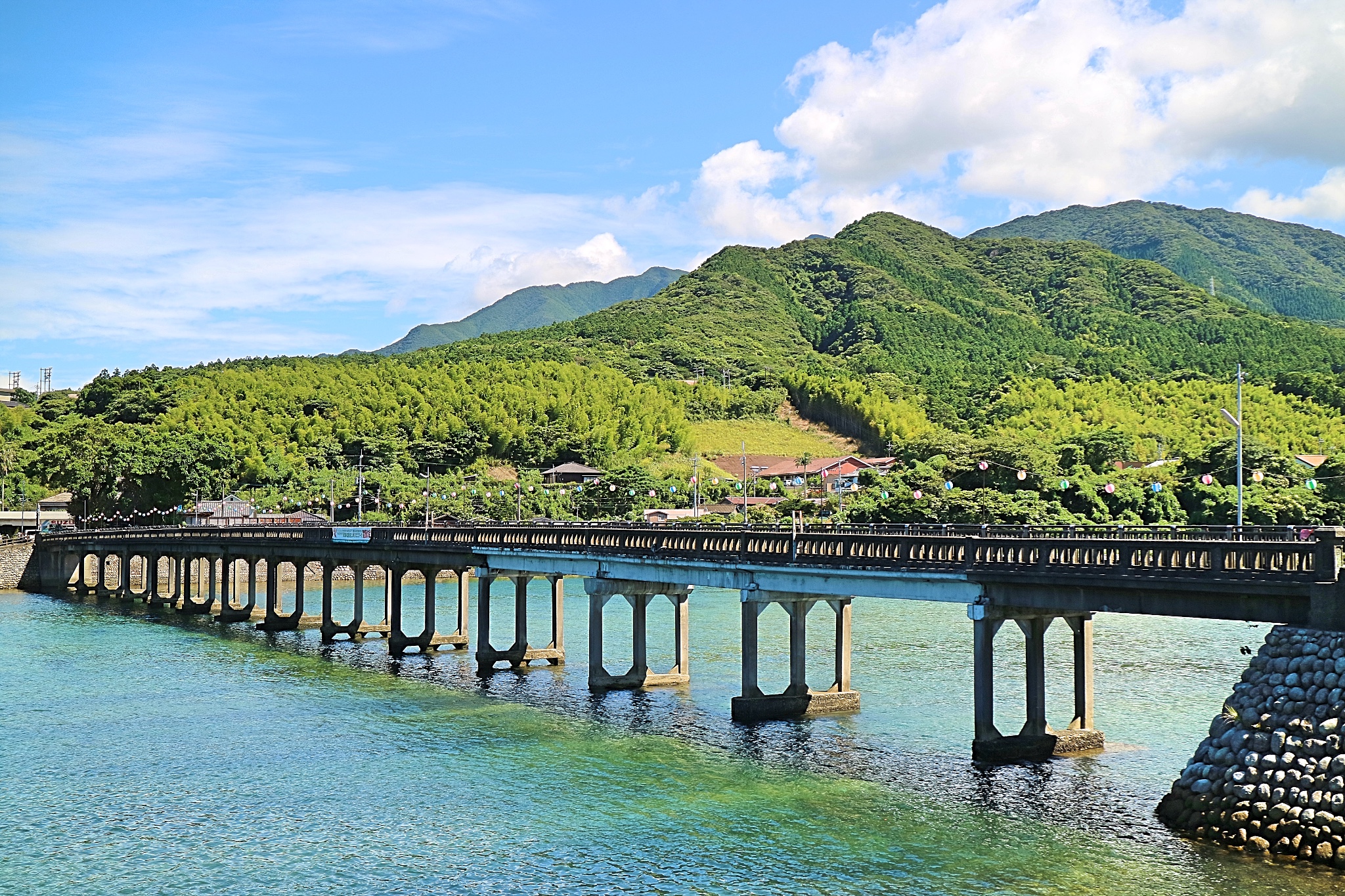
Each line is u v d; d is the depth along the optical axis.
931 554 48.34
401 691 67.44
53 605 123.62
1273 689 36.22
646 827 41.56
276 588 99.00
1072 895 34.12
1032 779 44.78
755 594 56.66
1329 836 33.47
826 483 173.75
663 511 170.50
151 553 122.25
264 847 40.75
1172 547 40.03
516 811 43.94
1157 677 64.44
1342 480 131.62
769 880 36.41
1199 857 35.66
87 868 39.12
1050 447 165.38
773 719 56.72
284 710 62.72
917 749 50.31
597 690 64.94
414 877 37.66
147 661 80.88
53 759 53.03
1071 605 43.25
